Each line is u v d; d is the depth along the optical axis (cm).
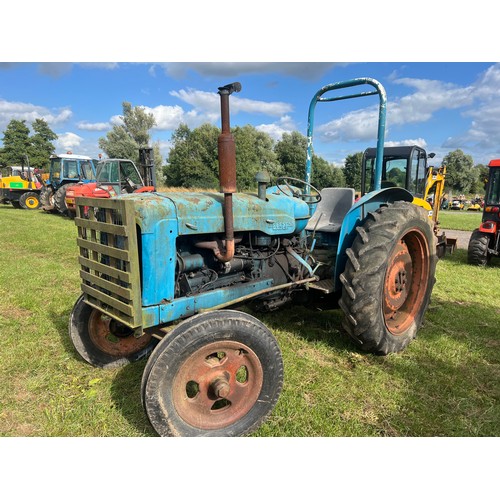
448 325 390
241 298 263
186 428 206
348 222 316
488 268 691
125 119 4444
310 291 336
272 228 290
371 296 288
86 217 250
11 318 384
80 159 1482
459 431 229
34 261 639
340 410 245
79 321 286
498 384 280
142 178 1231
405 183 784
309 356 314
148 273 221
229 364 216
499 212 698
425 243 345
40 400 254
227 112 221
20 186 1753
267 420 234
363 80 326
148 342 313
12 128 5528
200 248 256
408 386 273
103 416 238
